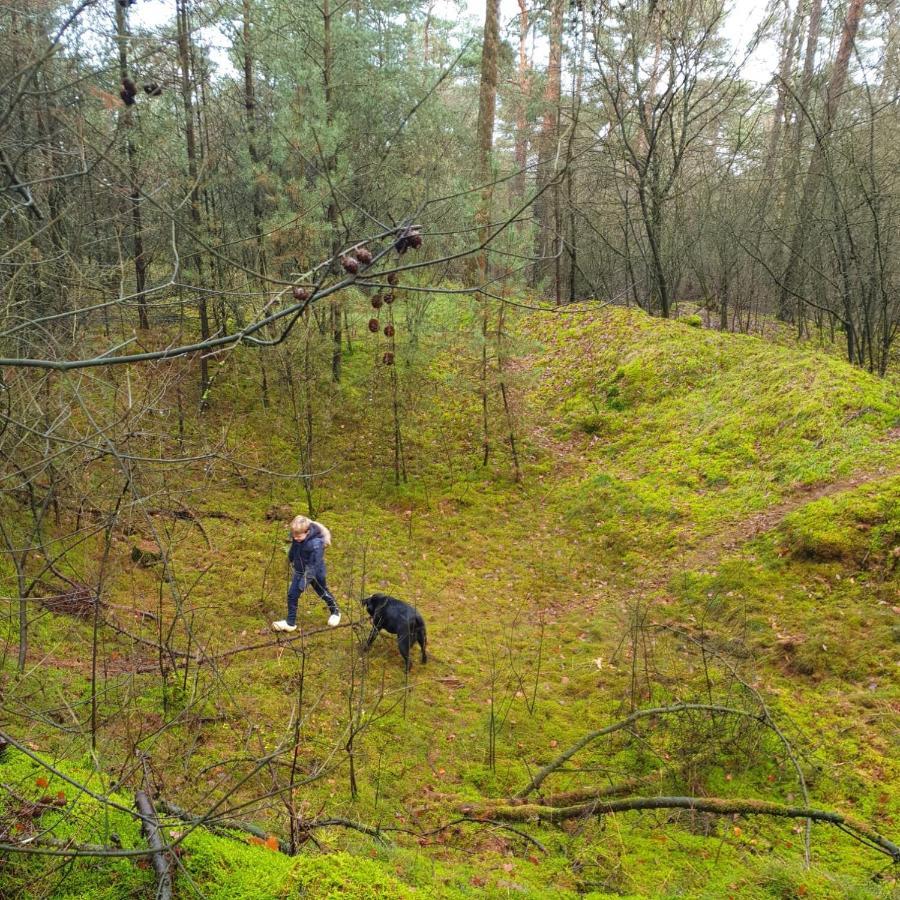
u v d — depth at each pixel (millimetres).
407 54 16688
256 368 15141
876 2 18328
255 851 2842
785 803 5488
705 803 4637
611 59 19172
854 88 17625
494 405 14633
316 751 5746
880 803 5395
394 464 13703
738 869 4453
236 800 4543
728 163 21484
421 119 13594
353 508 12266
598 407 15359
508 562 10945
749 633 8094
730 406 13094
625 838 4949
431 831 4918
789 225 19188
